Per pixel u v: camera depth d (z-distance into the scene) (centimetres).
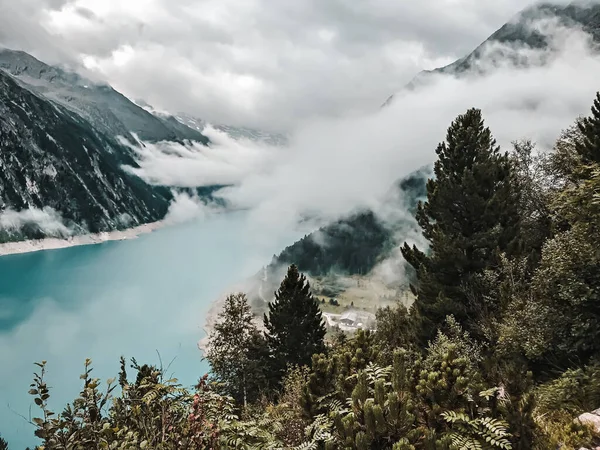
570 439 587
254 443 559
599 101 1684
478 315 1495
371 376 624
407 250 2112
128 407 512
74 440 434
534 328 1045
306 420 685
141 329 14250
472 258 1742
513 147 2495
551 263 1066
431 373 574
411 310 2033
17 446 3875
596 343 924
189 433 471
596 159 1520
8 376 9238
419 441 500
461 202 1822
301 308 3369
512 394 578
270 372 3191
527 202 2167
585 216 1012
